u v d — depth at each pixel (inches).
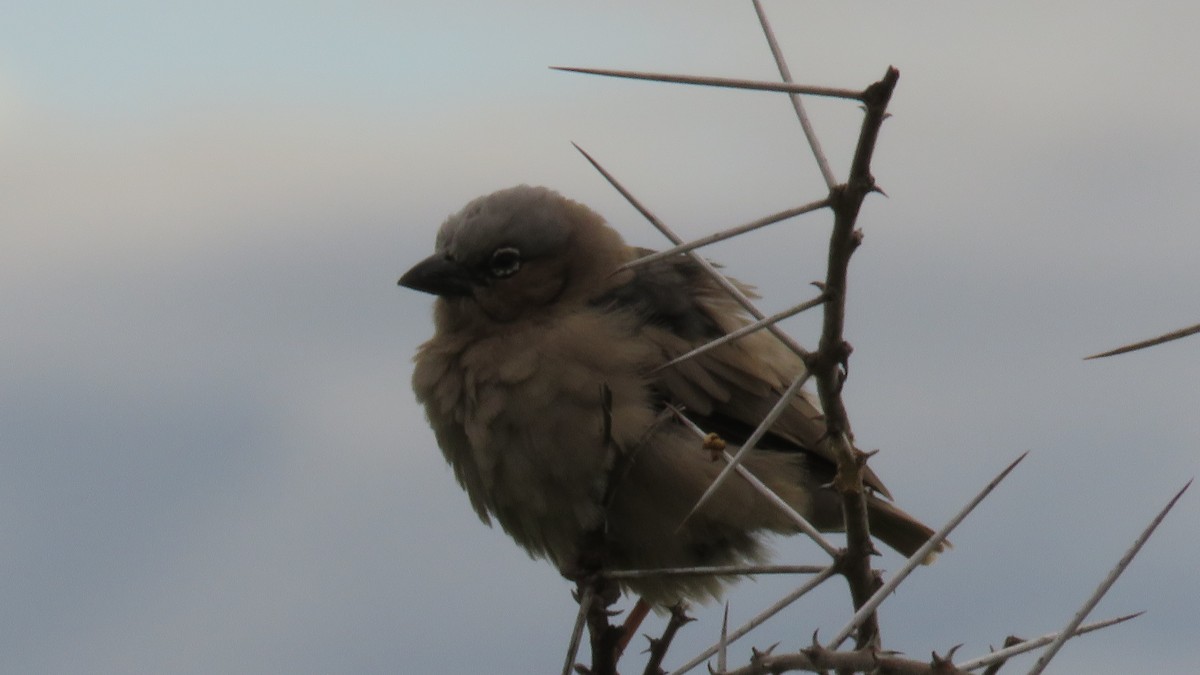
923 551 216.5
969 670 213.9
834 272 217.2
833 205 207.5
